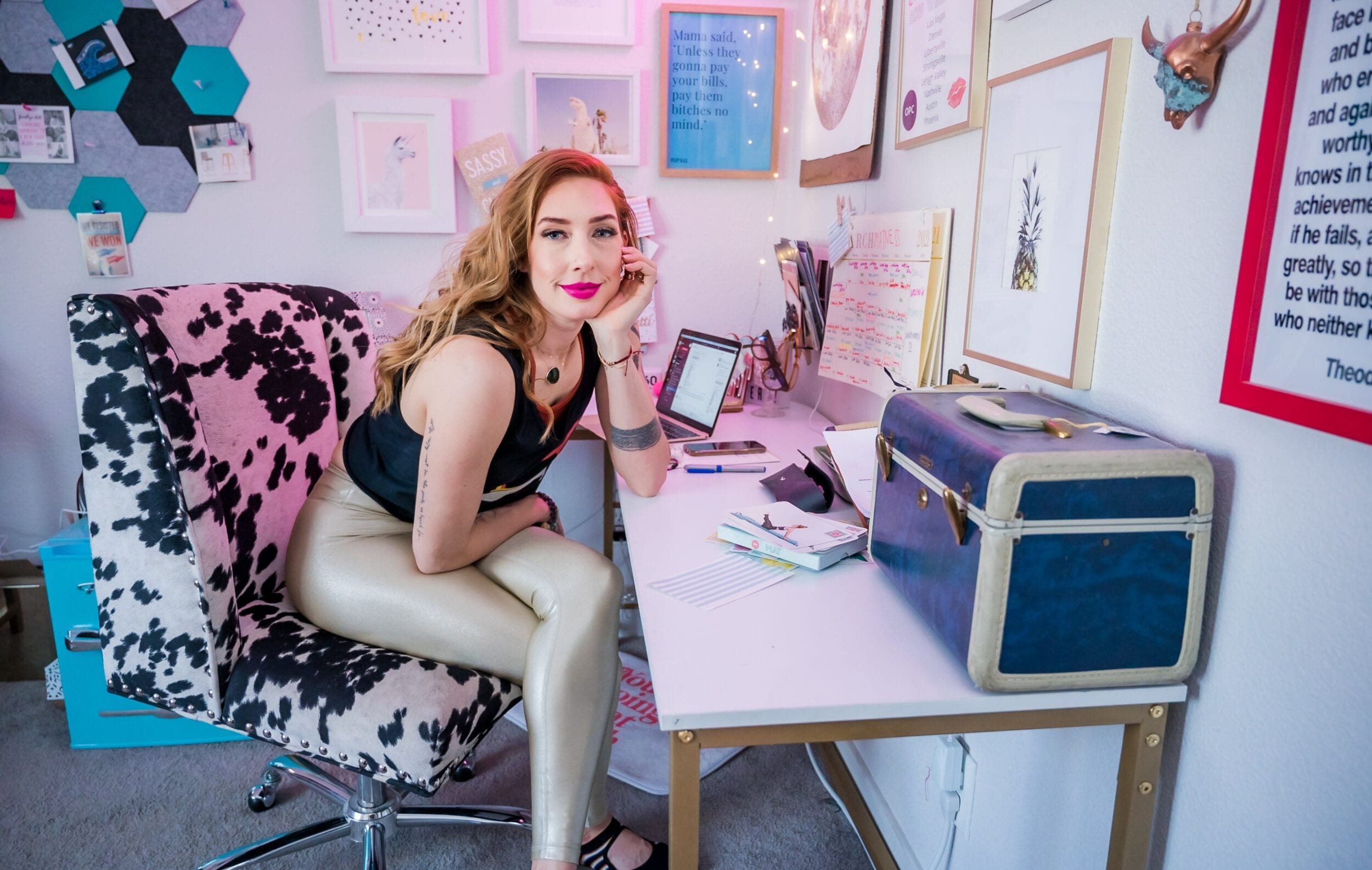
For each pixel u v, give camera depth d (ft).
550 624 4.14
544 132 7.93
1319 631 2.53
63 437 8.05
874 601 3.68
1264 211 2.63
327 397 5.27
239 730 4.11
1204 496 2.82
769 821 5.74
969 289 4.64
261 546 4.69
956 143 4.84
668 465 5.44
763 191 8.36
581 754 3.99
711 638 3.32
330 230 7.94
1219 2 2.85
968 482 2.92
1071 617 2.85
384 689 3.91
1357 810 2.40
